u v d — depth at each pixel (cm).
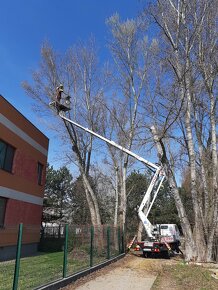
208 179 2286
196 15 2153
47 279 1059
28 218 2348
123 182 2764
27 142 2353
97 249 1670
